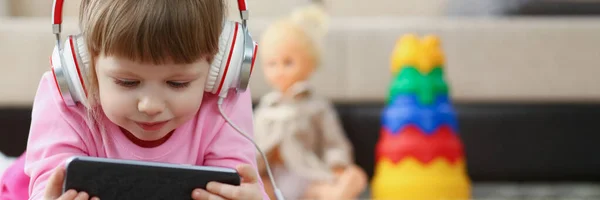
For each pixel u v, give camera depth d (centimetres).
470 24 256
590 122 253
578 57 255
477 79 254
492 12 286
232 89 102
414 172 216
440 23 257
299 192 213
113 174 84
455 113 233
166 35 82
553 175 255
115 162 84
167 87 86
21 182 110
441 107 221
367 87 252
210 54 88
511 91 254
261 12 313
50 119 97
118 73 84
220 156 99
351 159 234
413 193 214
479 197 243
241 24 94
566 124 253
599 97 255
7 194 112
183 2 84
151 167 86
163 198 86
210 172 88
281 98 222
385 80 252
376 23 256
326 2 332
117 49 82
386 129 226
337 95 252
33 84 244
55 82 91
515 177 256
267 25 249
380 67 253
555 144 254
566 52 255
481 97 255
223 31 92
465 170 254
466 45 255
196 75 87
